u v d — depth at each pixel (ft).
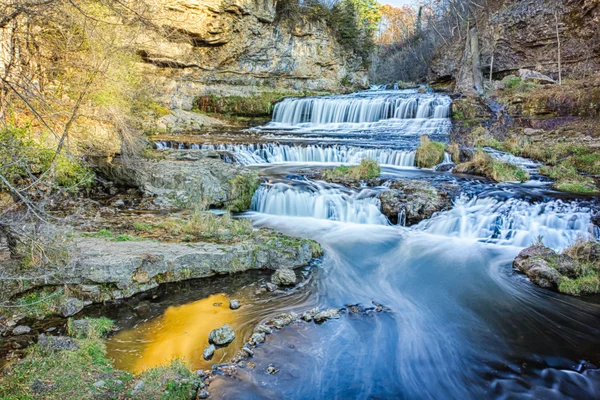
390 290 21.12
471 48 86.69
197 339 15.87
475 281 22.21
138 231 24.53
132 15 28.12
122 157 33.50
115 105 30.68
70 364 13.16
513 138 49.11
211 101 73.31
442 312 18.93
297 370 14.33
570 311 19.07
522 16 76.38
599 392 13.61
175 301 18.84
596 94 48.98
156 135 54.65
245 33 76.18
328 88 93.76
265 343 15.79
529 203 29.50
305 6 88.94
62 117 25.04
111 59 28.12
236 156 44.01
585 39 66.59
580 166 40.42
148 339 15.69
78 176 28.48
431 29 144.46
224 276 21.61
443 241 27.94
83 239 21.65
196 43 70.49
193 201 31.99
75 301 17.35
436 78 104.06
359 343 16.21
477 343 16.48
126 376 13.04
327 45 92.99
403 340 16.57
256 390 13.12
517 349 16.12
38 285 17.20
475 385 14.01
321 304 19.31
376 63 163.73
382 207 31.12
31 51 25.50
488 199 30.71
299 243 23.86
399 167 44.45
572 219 27.35
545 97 53.47
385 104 68.54
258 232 26.45
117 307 17.89
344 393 13.35
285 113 75.00
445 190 32.73
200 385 13.01
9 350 14.06
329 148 47.67
